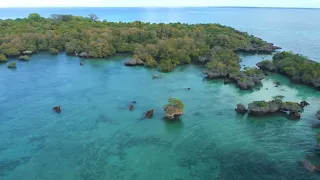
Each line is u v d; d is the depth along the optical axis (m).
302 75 89.50
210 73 92.69
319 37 186.12
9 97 75.31
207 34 140.25
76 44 128.62
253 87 85.31
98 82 88.31
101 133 57.34
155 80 90.94
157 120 63.12
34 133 57.09
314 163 47.69
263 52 136.62
